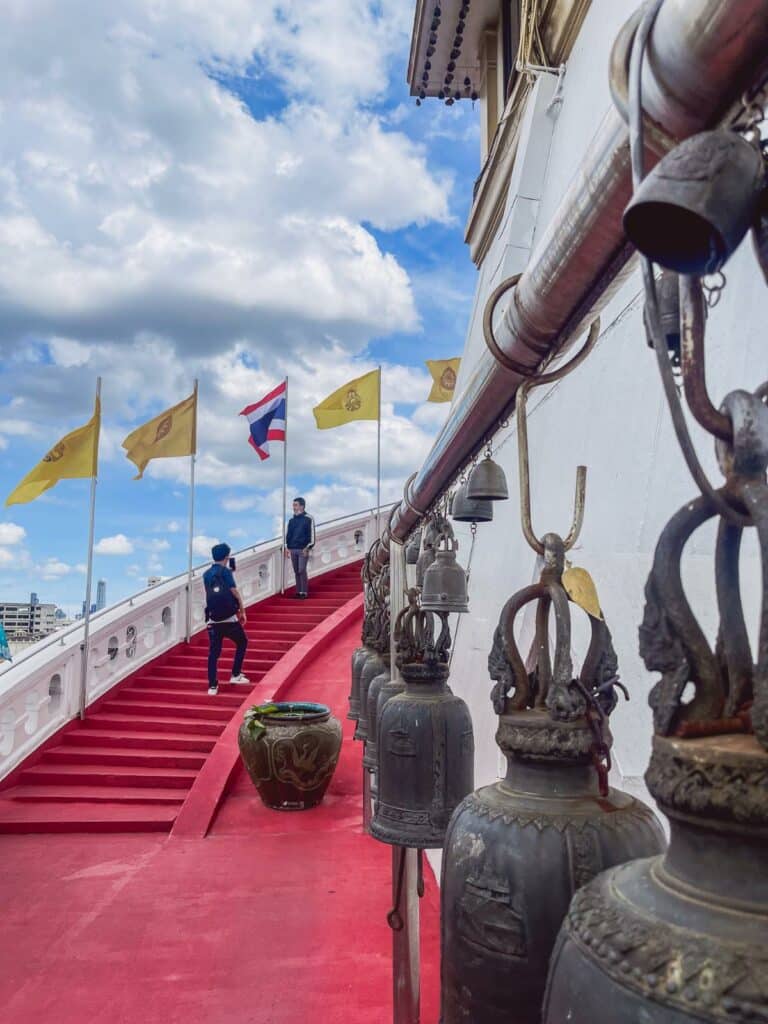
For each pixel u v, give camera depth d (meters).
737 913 0.76
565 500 3.76
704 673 0.83
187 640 15.27
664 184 0.73
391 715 2.79
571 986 0.84
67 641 11.86
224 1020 4.80
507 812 1.30
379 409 19.50
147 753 11.01
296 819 9.02
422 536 3.65
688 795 0.78
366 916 6.28
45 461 12.71
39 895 6.96
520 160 6.10
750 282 2.13
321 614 17.59
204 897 6.80
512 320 1.51
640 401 3.01
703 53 0.79
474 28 9.53
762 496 0.75
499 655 1.38
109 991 5.19
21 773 10.31
